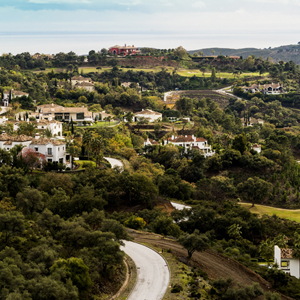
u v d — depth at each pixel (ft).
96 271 230.89
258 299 268.82
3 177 398.62
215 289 254.27
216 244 380.37
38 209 339.57
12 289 192.65
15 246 258.37
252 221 444.55
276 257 345.92
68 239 259.19
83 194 374.84
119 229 273.95
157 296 233.55
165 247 330.13
